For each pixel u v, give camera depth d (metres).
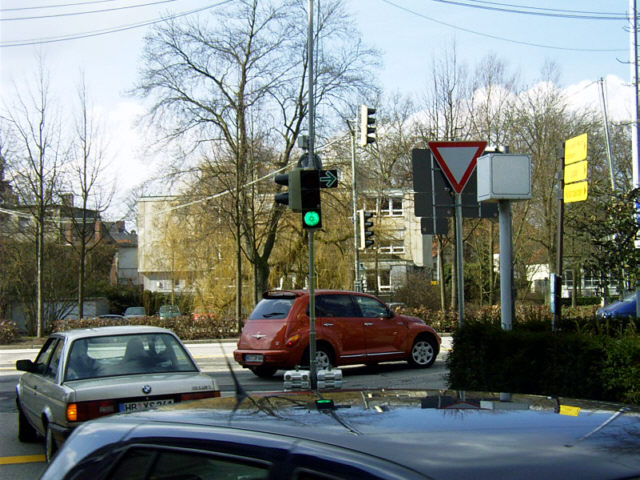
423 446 2.25
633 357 6.89
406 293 44.81
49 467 3.21
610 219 10.32
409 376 14.89
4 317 43.53
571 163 10.54
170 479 2.66
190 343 28.36
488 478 2.00
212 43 33.12
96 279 50.38
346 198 35.47
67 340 8.00
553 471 2.03
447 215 9.55
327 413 2.75
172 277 45.81
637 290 10.45
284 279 38.59
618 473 2.01
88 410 6.95
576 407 2.83
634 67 13.73
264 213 34.56
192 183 33.81
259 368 15.26
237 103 32.47
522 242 36.94
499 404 2.90
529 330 8.78
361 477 2.12
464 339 8.88
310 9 20.08
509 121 32.12
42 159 31.03
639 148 13.89
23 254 40.75
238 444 2.54
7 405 12.39
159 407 3.31
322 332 14.47
